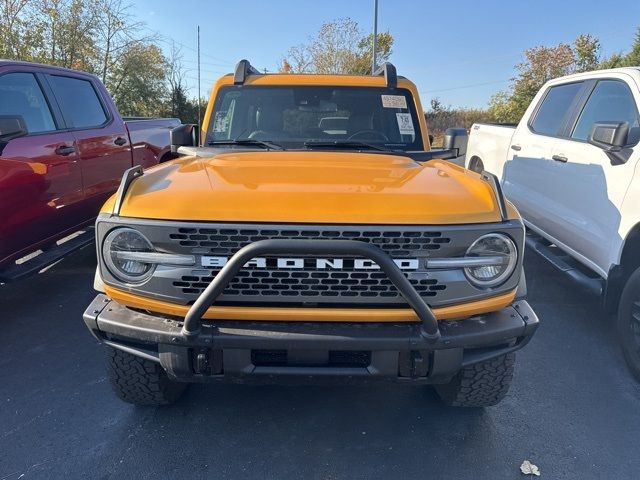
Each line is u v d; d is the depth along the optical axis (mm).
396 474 2592
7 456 2688
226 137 3990
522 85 39469
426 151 3711
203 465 2639
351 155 3361
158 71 33406
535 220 5176
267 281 2273
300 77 4082
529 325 2412
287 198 2293
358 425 2977
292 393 3287
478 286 2340
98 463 2645
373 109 4023
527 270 5754
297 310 2283
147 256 2283
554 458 2719
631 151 3631
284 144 3883
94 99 5602
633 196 3512
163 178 2664
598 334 4184
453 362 2355
